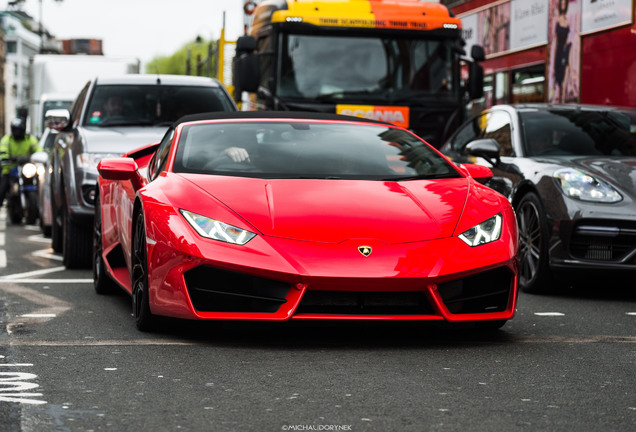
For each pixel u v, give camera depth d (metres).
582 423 3.66
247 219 5.28
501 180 8.48
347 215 5.35
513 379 4.46
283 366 4.72
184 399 4.02
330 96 13.11
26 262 9.98
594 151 8.60
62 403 3.93
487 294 5.35
